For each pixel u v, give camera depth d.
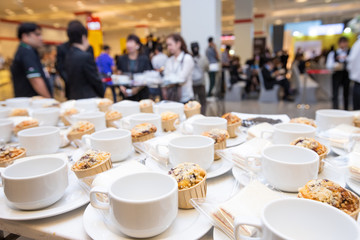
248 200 0.57
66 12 11.87
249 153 0.85
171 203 0.53
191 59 2.63
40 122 1.47
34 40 2.47
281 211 0.45
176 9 11.77
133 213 0.50
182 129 1.20
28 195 0.62
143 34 16.38
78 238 0.57
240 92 7.28
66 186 0.70
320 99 6.90
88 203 0.70
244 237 0.45
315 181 0.57
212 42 5.00
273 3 11.66
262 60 7.59
